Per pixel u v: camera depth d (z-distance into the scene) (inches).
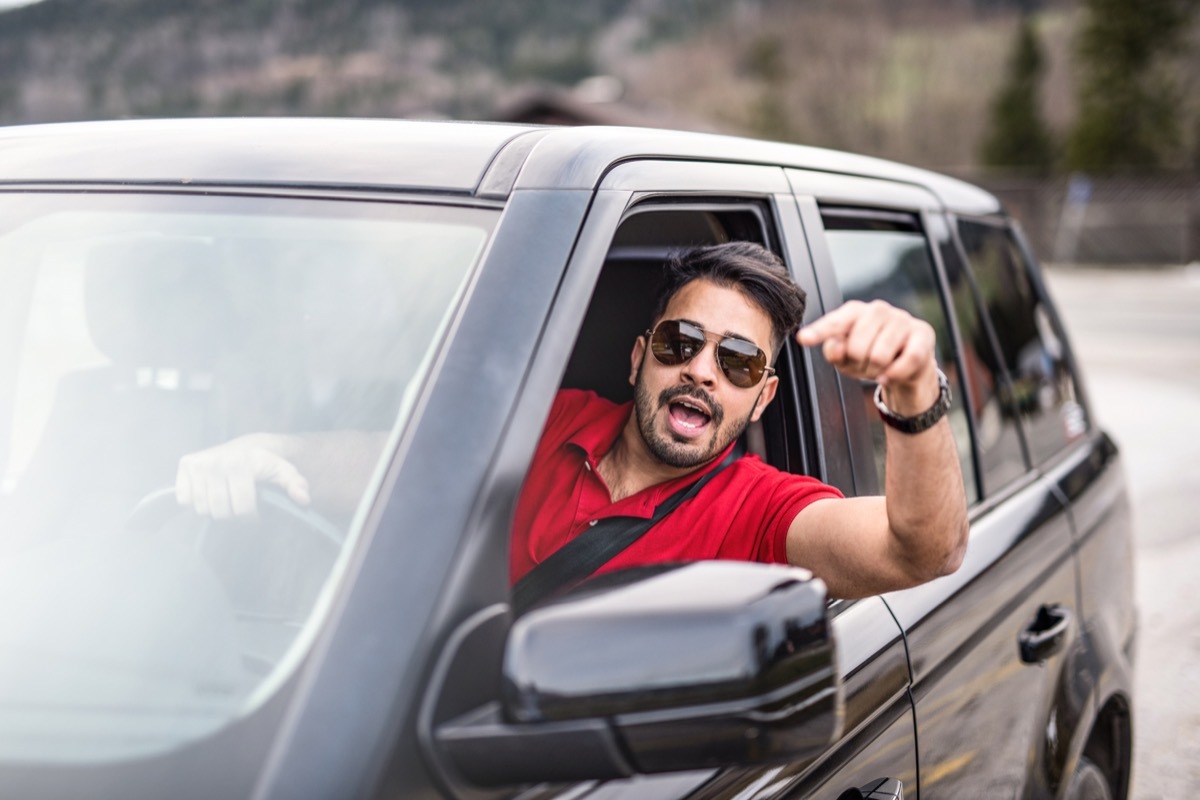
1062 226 1318.9
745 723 40.3
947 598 78.9
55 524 54.5
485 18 2824.8
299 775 38.4
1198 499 295.0
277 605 48.4
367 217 56.6
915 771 71.2
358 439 50.8
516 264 50.9
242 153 61.9
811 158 85.4
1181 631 205.3
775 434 76.1
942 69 2207.2
